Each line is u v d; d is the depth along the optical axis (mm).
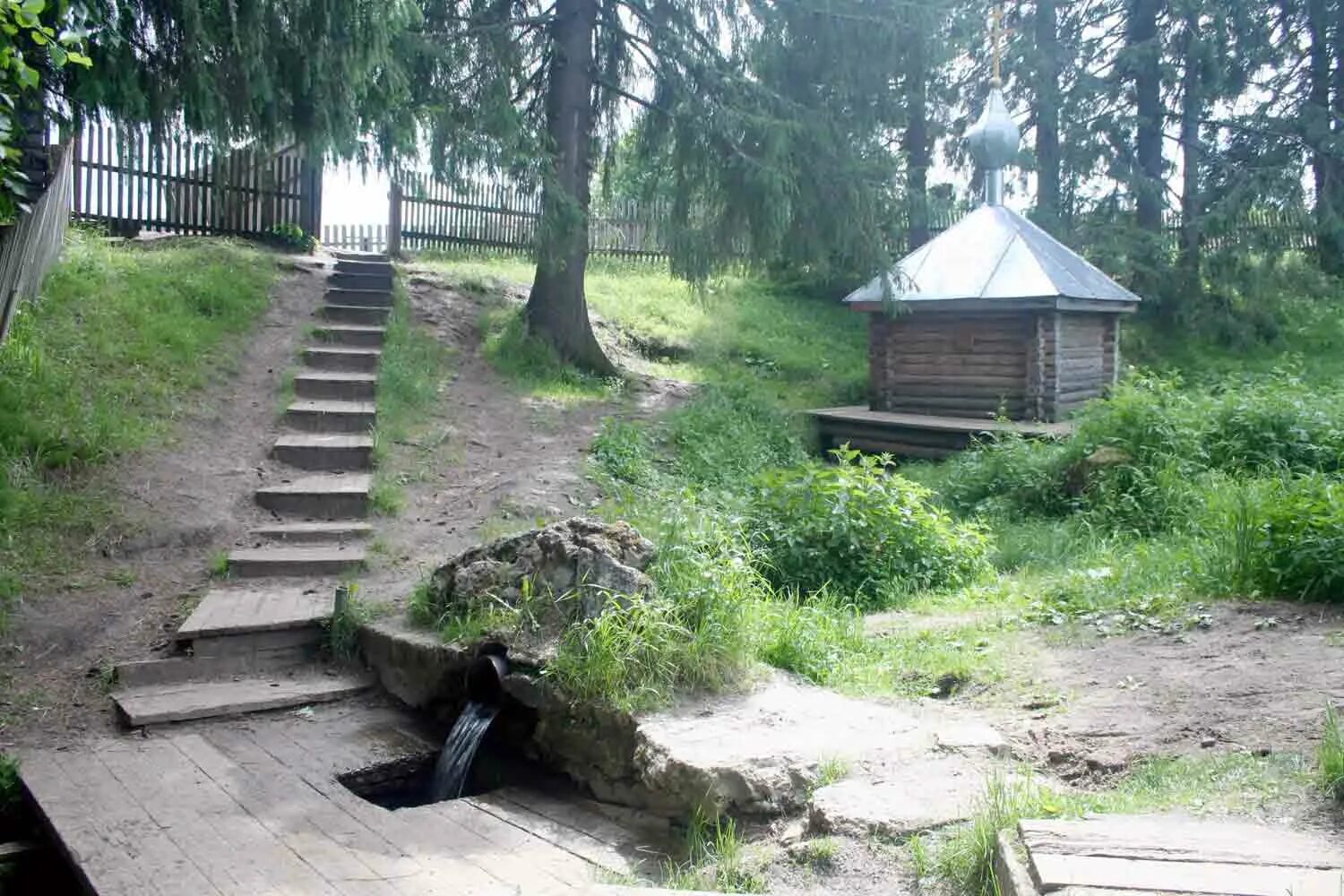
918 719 5418
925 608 7562
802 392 15758
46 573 7633
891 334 14273
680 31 14125
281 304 13641
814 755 4859
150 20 8773
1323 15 19953
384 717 6508
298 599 7664
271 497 9367
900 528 8445
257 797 5215
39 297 11016
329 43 9234
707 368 16047
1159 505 9461
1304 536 6680
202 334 11969
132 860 4477
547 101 14406
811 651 6367
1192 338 18656
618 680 5477
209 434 10312
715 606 6098
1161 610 6676
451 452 11156
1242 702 5098
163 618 7406
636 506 8812
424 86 12539
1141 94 19547
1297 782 4121
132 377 10586
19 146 9453
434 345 13742
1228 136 19641
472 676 6184
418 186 12398
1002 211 14656
